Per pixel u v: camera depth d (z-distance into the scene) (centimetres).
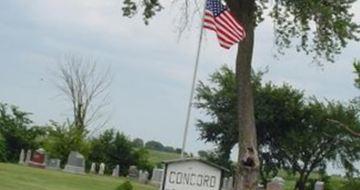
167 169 1717
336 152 5050
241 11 1953
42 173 3894
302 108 5169
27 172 3731
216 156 5406
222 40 1872
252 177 1872
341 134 4962
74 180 3731
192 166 1719
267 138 5306
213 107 5431
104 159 5741
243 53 1941
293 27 2144
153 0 2098
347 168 5028
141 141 5988
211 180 1716
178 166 1719
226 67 5469
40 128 5622
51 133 5662
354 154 5019
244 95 1928
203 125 5469
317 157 5125
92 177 4416
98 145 5775
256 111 5169
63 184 3306
